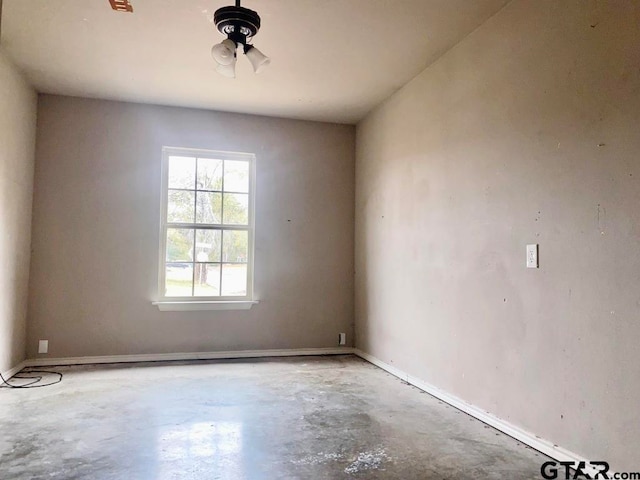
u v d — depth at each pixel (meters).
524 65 2.66
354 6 2.83
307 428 2.73
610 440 2.07
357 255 5.08
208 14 2.94
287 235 4.98
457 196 3.27
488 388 2.88
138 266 4.53
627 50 2.05
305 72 3.81
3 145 3.55
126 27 3.11
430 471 2.19
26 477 2.06
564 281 2.34
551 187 2.44
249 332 4.82
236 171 4.92
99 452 2.34
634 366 1.98
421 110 3.79
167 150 4.71
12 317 3.84
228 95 4.36
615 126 2.09
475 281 3.04
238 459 2.29
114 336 4.44
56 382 3.68
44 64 3.71
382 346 4.39
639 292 1.96
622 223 2.05
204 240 4.77
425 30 3.12
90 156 4.46
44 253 4.29
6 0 2.80
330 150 5.14
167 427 2.71
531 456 2.37
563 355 2.33
